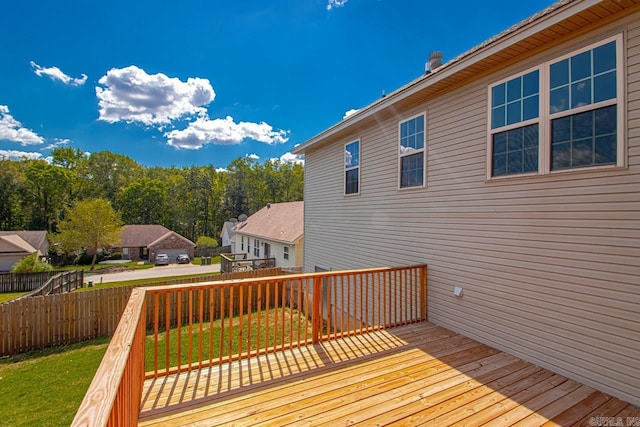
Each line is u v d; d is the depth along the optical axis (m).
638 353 2.73
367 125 6.76
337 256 7.94
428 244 5.05
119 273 22.94
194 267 26.38
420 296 5.06
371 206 6.59
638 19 2.77
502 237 3.89
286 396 2.81
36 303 6.99
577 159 3.18
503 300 3.86
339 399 2.76
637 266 2.75
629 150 2.81
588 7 2.80
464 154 4.45
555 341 3.32
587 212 3.09
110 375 1.23
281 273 10.82
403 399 2.77
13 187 33.91
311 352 3.75
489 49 3.69
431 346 3.97
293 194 43.53
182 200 42.66
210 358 3.38
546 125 3.44
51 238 27.88
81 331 7.47
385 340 4.14
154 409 2.59
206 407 2.63
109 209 25.83
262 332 7.33
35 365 6.04
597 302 3.01
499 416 2.54
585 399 2.82
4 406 4.40
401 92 5.19
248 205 41.25
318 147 9.12
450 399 2.78
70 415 4.15
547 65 3.44
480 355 3.72
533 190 3.56
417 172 5.36
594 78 3.05
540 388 3.00
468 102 4.40
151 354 6.02
